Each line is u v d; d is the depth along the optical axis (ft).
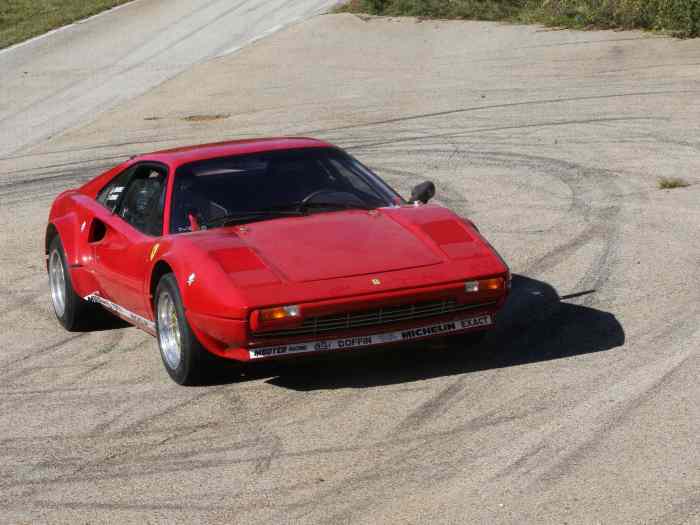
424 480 27.45
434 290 34.12
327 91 127.03
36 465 31.12
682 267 47.52
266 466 29.40
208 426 33.04
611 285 45.75
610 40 141.28
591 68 123.85
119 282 41.37
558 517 24.58
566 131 89.56
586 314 41.75
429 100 114.11
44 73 162.50
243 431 32.32
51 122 124.36
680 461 27.09
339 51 157.69
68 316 46.50
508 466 27.84
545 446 28.94
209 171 41.06
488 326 36.06
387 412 32.76
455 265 35.01
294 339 33.65
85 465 30.78
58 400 37.14
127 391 37.40
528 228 58.70
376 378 36.19
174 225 39.34
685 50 128.57
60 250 46.75
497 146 86.07
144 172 43.86
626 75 116.78
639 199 63.10
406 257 35.35
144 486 28.78
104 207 45.98
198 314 34.12
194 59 164.25
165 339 37.91
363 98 119.65
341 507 26.27
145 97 135.54
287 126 106.73
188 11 220.02
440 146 88.58
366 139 95.50
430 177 76.43
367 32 171.94
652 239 53.36
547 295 45.24
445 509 25.59
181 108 125.18
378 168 81.66
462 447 29.45
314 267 34.58
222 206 39.17
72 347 44.29
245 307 32.71
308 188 40.32
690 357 35.32
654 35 140.46
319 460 29.48
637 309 41.75
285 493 27.45
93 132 114.93
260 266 34.58
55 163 98.68
